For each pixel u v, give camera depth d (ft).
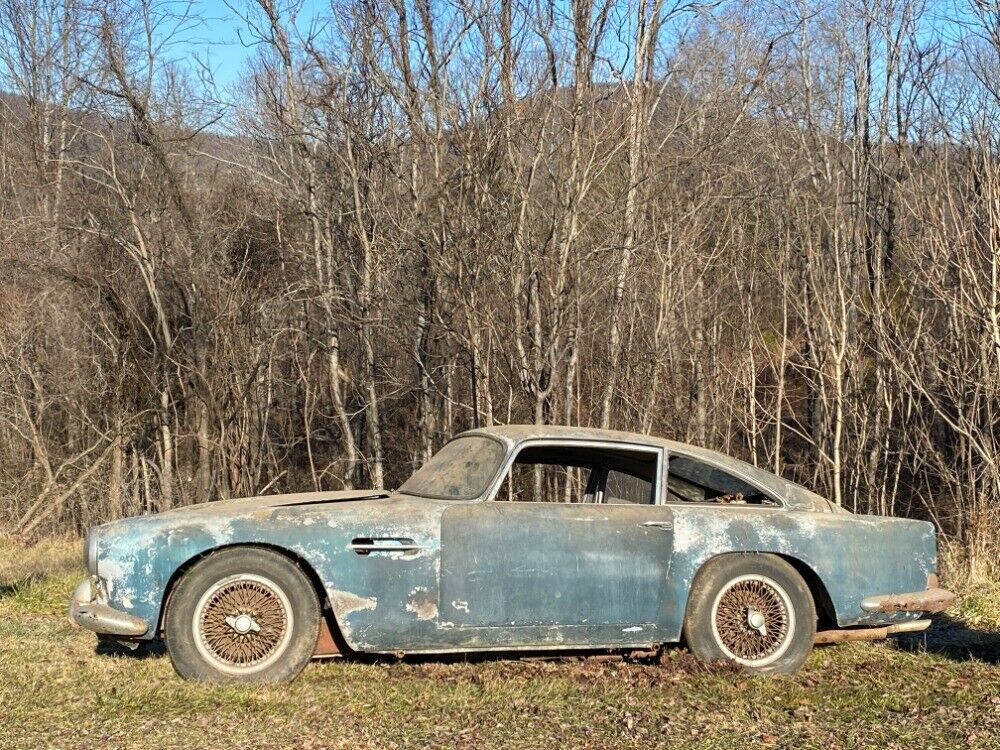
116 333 42.65
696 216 38.09
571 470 27.22
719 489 20.11
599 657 19.21
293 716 15.42
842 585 19.04
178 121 42.47
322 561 17.49
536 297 32.09
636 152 34.04
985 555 29.66
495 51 33.24
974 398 33.01
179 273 39.81
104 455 44.80
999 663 19.53
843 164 42.60
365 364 42.91
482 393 35.55
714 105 38.88
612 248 33.06
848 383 38.06
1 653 19.06
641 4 33.73
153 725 14.85
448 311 34.88
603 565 18.29
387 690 16.89
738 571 18.84
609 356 35.94
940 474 35.63
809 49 47.37
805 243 37.83
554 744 14.39
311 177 42.68
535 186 34.01
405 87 36.40
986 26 33.96
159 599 17.12
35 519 46.39
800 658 18.76
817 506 19.83
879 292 34.73
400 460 51.75
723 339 43.14
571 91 33.53
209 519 17.43
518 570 17.97
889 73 39.65
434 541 17.79
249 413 43.32
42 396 48.26
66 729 14.67
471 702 16.35
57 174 42.93
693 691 17.15
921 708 16.28
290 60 39.73
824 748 14.29
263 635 17.33
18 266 43.65
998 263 31.78
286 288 42.16
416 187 36.27
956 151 38.09
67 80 50.49
